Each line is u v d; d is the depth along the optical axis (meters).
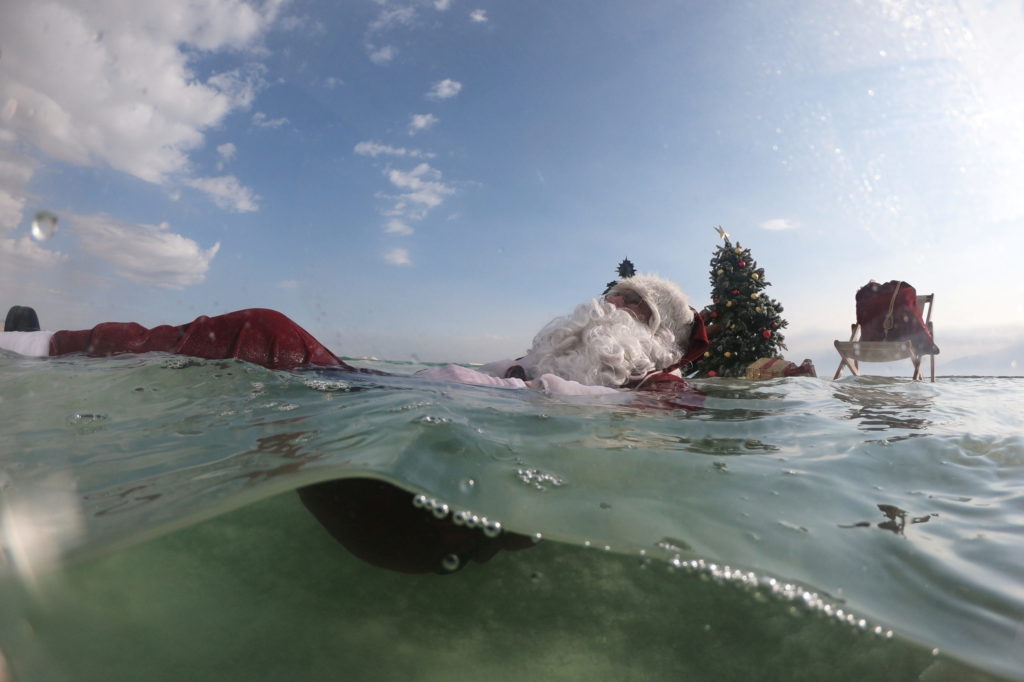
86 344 2.11
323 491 1.01
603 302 2.77
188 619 0.80
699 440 1.58
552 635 0.91
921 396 3.01
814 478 1.32
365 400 1.63
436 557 1.01
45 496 0.93
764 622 0.88
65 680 0.69
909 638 0.80
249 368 1.91
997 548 1.04
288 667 0.79
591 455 1.35
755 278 8.43
